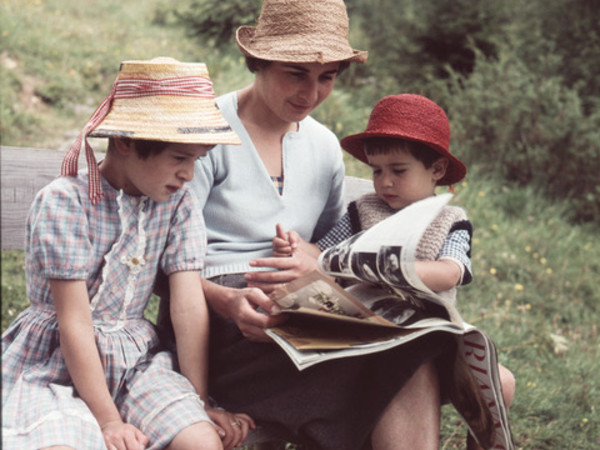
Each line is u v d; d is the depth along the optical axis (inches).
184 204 73.4
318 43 76.8
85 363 63.9
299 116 79.3
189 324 71.5
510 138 290.8
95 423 60.9
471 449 76.6
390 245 61.9
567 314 182.2
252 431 70.9
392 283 63.9
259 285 74.9
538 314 172.2
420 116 77.4
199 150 66.6
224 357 74.9
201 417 64.0
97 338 67.7
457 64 363.3
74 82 280.2
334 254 68.0
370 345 62.5
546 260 212.1
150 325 74.5
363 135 77.5
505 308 169.9
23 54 285.4
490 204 245.8
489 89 308.3
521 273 196.7
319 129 87.6
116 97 66.4
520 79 306.2
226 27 339.3
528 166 281.6
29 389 63.9
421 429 66.4
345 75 356.8
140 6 455.5
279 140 84.4
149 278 71.6
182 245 72.6
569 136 279.0
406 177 77.9
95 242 67.6
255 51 78.1
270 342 72.1
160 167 65.5
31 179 79.1
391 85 352.5
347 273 67.2
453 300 74.6
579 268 209.9
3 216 77.2
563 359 148.5
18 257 151.4
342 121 265.4
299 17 77.7
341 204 91.0
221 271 78.7
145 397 66.2
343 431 68.3
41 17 348.2
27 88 264.8
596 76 319.0
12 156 77.9
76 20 377.1
